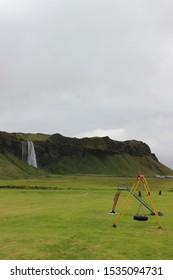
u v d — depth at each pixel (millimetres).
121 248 19828
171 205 51031
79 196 69188
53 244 20422
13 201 53781
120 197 69188
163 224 29844
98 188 113188
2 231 25109
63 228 26844
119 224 29469
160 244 21047
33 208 43219
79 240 21797
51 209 42062
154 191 102812
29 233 24219
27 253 18328
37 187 115188
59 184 150500
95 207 45250
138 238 22984
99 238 22625
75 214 36625
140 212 39938
